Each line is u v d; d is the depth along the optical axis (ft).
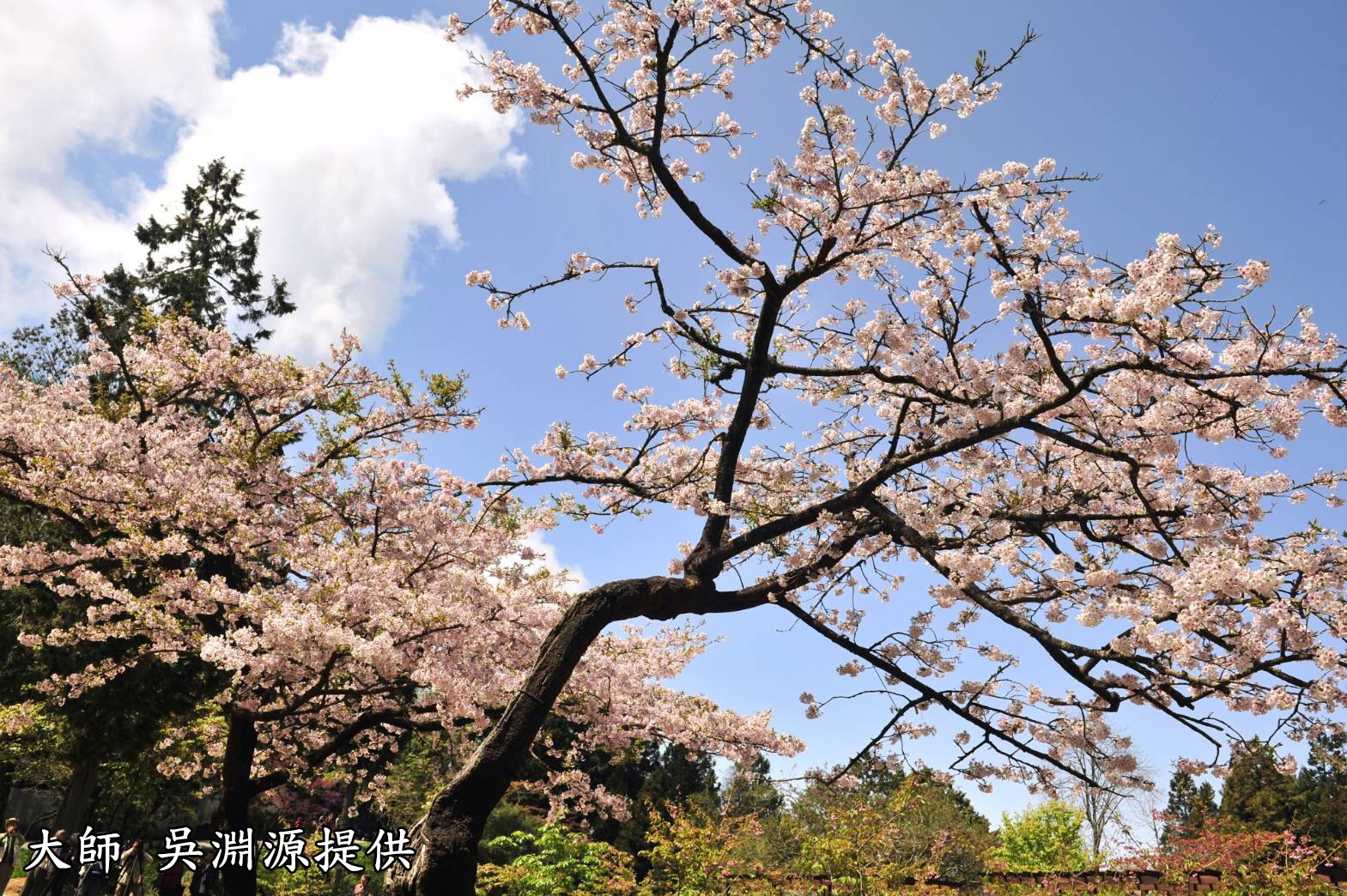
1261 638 16.28
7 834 39.68
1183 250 16.26
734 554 22.27
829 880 36.11
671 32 19.94
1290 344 18.24
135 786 54.90
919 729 22.27
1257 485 19.75
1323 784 90.48
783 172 20.63
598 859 48.73
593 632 19.72
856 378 25.50
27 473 28.30
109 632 27.96
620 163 22.98
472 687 24.88
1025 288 17.54
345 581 25.13
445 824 16.85
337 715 32.86
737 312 26.09
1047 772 20.49
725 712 29.84
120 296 75.82
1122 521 21.36
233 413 38.93
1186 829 37.29
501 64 20.17
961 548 21.16
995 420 20.12
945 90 19.13
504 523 30.55
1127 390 19.38
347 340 34.24
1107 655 16.71
